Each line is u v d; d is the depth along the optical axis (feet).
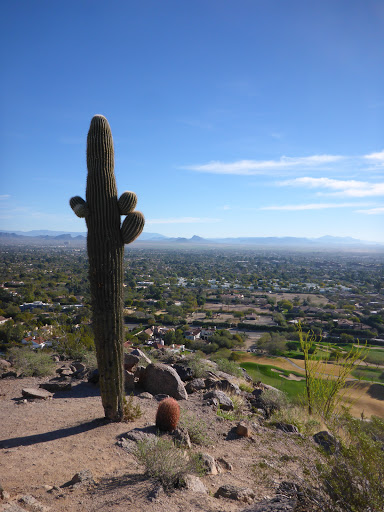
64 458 15.85
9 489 12.75
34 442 17.74
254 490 14.43
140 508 11.66
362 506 9.93
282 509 10.59
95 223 20.04
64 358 42.70
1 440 18.01
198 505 12.37
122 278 20.74
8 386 29.96
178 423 20.63
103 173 20.26
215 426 21.91
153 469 13.97
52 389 28.37
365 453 10.67
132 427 20.03
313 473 11.44
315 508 10.66
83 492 12.66
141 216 20.56
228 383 30.53
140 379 28.32
